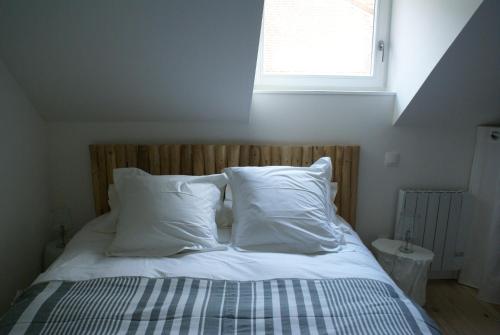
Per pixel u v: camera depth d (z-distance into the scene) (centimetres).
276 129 224
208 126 222
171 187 180
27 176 201
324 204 187
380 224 241
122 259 160
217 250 171
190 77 185
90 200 230
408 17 204
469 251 236
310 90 225
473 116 217
